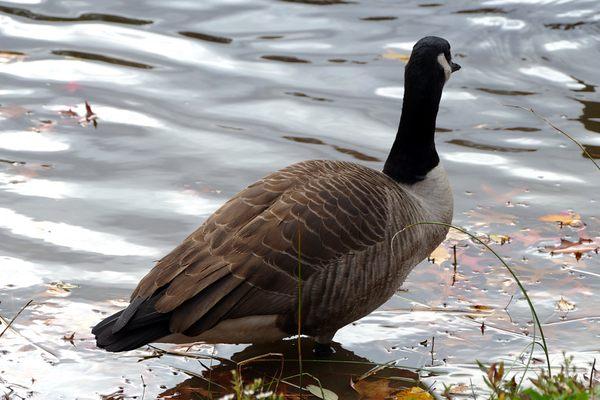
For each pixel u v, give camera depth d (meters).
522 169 13.87
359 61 16.88
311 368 9.99
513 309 10.96
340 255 9.35
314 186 9.66
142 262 11.66
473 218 12.75
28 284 11.20
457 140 14.63
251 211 9.43
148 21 18.42
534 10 18.83
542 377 7.95
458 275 11.67
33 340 10.20
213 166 13.76
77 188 13.17
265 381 9.76
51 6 18.95
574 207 12.97
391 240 9.73
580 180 13.60
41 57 16.83
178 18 18.58
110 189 13.18
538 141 14.59
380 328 10.71
